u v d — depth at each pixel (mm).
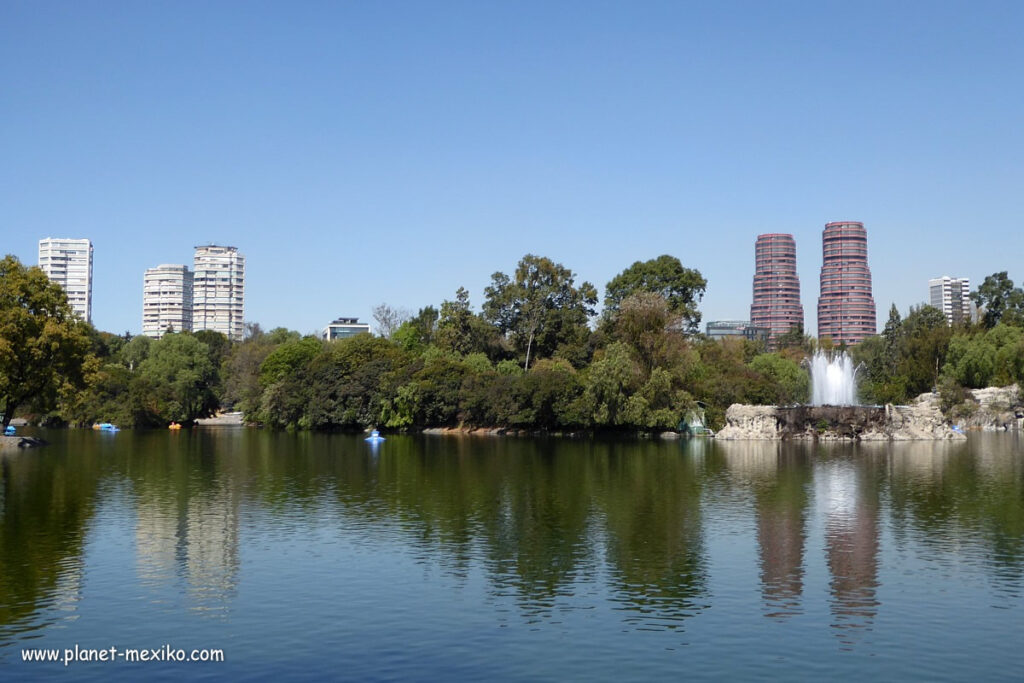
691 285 199875
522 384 148125
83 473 86375
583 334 180875
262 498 68125
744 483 77688
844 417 135625
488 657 31625
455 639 33562
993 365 169375
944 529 54500
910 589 40312
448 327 180875
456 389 157375
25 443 121688
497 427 155875
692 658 31484
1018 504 64562
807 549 48781
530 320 183625
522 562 45688
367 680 29531
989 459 101312
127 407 178125
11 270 118188
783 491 72062
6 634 34156
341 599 38844
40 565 44875
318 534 53125
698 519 58312
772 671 30234
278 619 36000
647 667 30641
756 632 34344
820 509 62438
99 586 40906
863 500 66812
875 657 31531
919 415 138125
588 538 51906
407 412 158875
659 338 147375
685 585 41125
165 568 44312
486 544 50156
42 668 30609
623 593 39812
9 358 112625
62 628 34906
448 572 43562
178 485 76375
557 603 38250
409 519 58406
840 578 42312
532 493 71062
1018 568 44281
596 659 31438
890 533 53250
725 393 153250
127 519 58250
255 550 48531
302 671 30328
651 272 199250
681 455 108688
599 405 141375
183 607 37594
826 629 34688
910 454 109562
